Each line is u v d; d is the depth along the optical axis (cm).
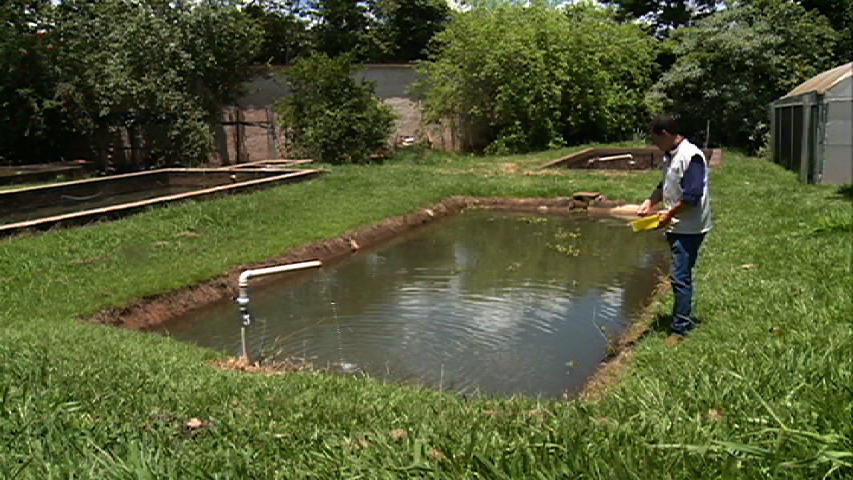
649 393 375
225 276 841
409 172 1800
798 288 612
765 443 258
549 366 585
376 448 296
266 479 280
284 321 725
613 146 2328
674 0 3145
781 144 1839
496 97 2386
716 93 2369
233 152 2256
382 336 670
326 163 2027
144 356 530
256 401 418
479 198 1505
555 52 2450
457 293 822
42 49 1919
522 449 268
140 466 276
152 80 2005
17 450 309
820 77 1752
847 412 271
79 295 725
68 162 2003
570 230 1233
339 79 2064
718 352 470
